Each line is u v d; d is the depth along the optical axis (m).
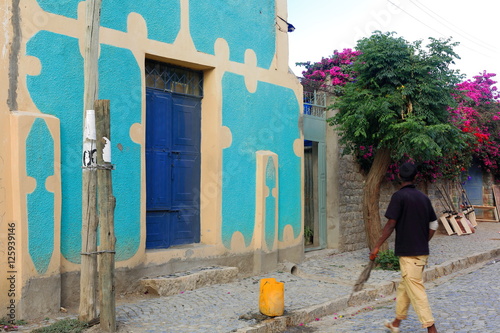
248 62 8.81
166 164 7.84
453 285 8.34
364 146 10.46
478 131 16.09
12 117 5.70
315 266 9.45
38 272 5.82
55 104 6.17
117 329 5.36
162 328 5.46
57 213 6.04
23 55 5.87
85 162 5.34
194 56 7.91
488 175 19.33
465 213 16.34
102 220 5.22
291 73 9.91
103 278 5.21
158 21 7.43
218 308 6.32
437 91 8.84
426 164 13.97
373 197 9.62
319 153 10.93
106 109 5.22
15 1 5.81
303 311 6.25
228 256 8.36
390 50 8.89
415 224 5.12
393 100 8.73
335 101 10.00
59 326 5.23
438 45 9.05
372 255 5.33
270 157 8.98
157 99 7.72
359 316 6.55
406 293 5.22
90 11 5.41
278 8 9.51
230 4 8.53
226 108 8.37
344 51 13.80
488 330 5.40
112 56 6.82
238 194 8.54
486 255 11.28
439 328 5.60
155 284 6.92
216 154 8.19
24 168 5.72
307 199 11.18
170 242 7.89
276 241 9.09
